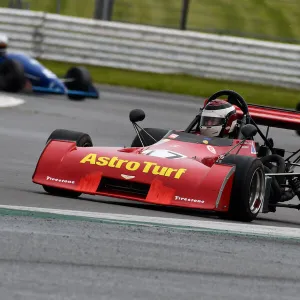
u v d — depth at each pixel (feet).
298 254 71.72
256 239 76.28
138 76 266.98
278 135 199.41
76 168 89.56
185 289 56.44
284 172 104.53
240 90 256.73
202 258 65.77
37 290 52.60
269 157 106.73
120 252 64.69
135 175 87.25
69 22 268.82
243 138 104.32
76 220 75.10
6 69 214.28
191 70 270.26
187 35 269.23
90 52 269.44
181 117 199.52
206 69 270.46
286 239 78.18
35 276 55.77
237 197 87.10
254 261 66.90
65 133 96.84
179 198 85.61
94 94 217.56
